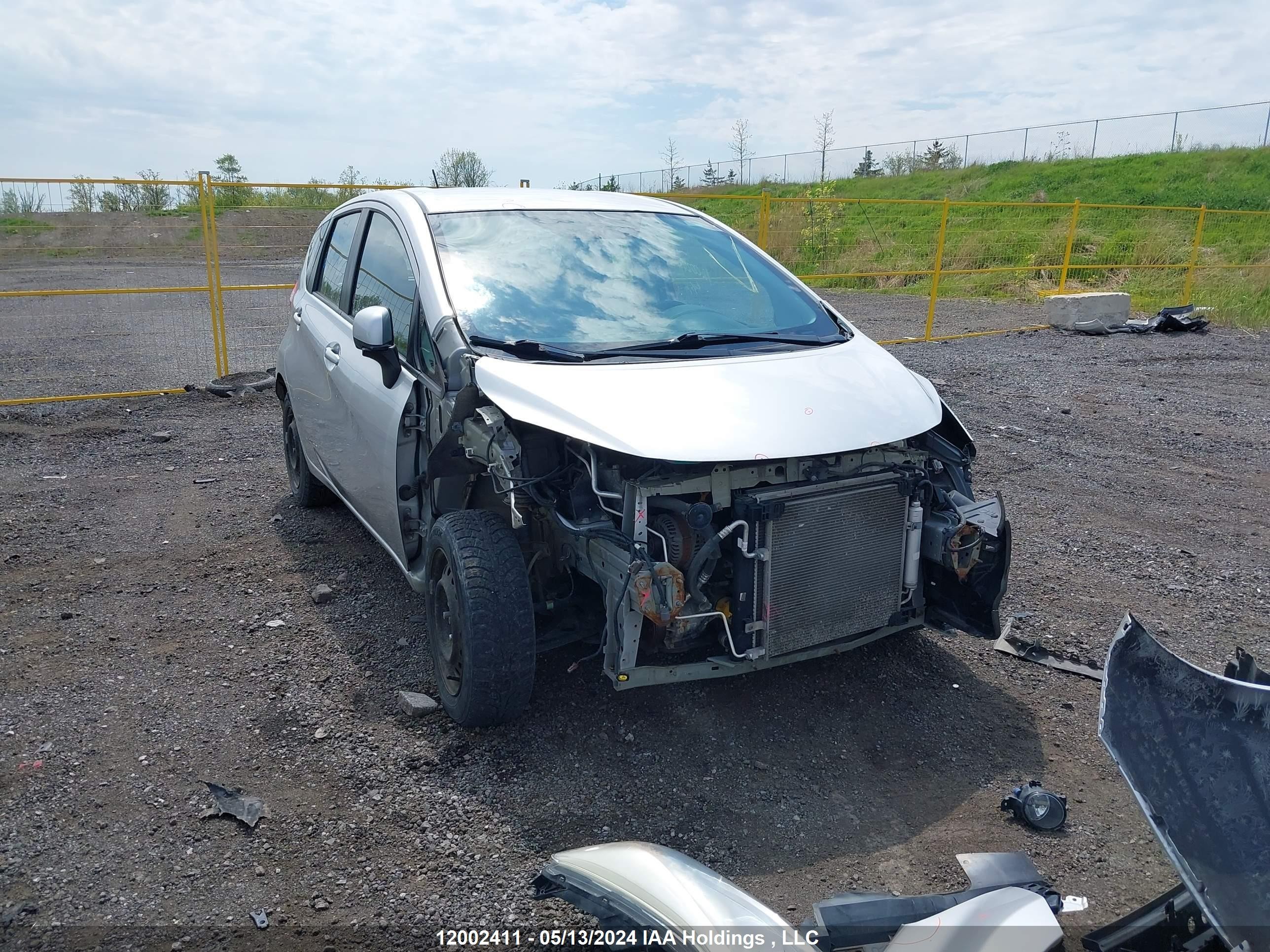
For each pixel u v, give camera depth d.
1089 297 14.47
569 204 4.70
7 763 3.40
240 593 4.89
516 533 3.70
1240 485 6.90
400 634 4.39
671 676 3.26
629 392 3.33
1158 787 2.06
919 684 4.00
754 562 3.27
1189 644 4.41
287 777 3.32
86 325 14.75
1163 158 35.94
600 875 2.17
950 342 13.60
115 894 2.76
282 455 7.62
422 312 3.94
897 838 3.06
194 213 11.80
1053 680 4.07
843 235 20.98
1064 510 6.32
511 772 3.34
